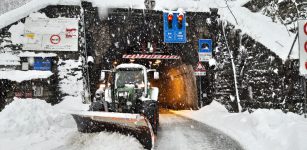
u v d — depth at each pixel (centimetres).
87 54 1709
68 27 1672
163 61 2578
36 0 1673
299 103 1139
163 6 1778
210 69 1848
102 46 1734
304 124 852
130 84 1162
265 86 1333
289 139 763
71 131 996
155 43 1825
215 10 1814
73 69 1661
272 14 1778
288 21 1658
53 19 1664
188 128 1194
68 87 1644
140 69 1212
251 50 1459
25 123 942
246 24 1592
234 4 1938
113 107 1130
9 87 1556
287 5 1675
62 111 887
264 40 1384
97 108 947
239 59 1562
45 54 1628
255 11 1898
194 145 857
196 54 1866
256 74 1398
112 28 1745
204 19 1828
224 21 1745
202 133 1062
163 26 1747
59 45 1650
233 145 843
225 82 1683
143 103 1054
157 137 993
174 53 1880
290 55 1206
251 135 952
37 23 1644
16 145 787
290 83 1189
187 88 2272
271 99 1290
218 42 1802
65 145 791
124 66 1212
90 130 869
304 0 1581
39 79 1594
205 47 1805
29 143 812
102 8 1706
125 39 1761
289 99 1188
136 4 1752
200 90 1862
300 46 829
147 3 1758
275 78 1270
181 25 1734
